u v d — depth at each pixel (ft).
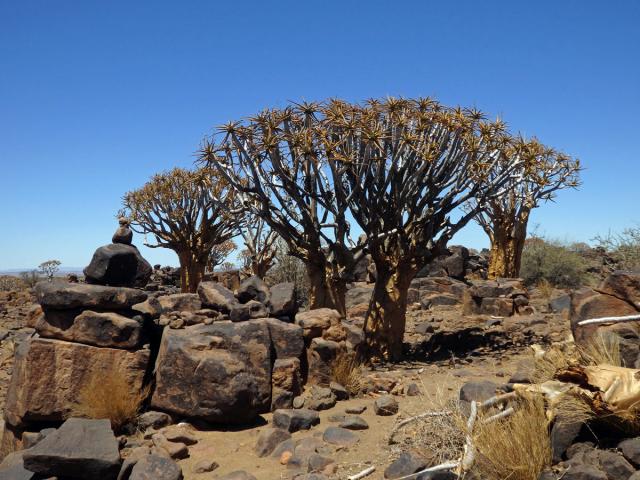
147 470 16.20
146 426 20.94
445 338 41.04
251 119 35.09
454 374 28.37
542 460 13.19
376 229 34.86
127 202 71.82
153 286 87.35
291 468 17.01
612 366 14.35
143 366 22.38
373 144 34.14
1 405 30.40
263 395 22.80
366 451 17.42
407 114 35.29
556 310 52.49
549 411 14.01
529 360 29.89
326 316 26.78
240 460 18.21
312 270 37.37
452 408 16.19
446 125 35.06
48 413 21.29
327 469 16.12
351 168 33.78
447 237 35.42
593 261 84.58
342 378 25.55
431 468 13.73
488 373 28.37
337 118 34.24
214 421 20.98
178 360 21.47
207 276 84.94
